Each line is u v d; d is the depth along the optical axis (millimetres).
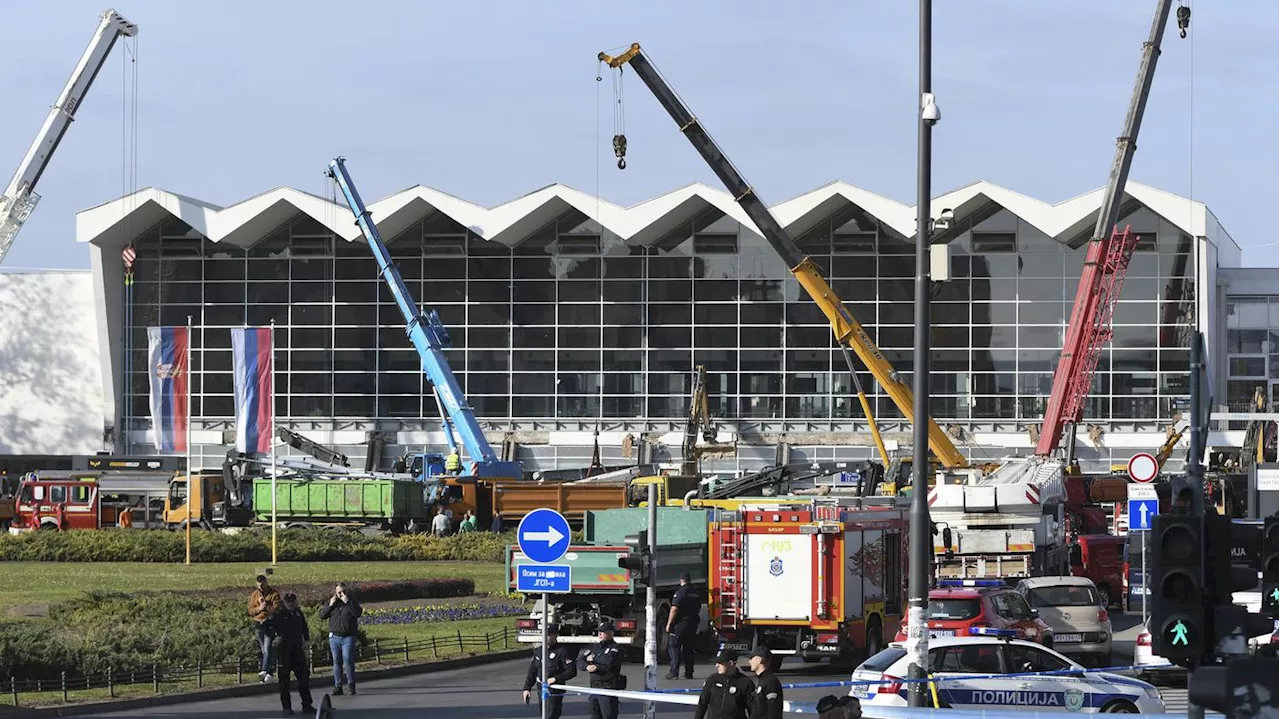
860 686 76188
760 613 110938
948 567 158500
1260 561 85688
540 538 75188
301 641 91938
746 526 111625
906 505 124438
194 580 181875
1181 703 89562
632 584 110312
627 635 112188
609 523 128750
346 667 100438
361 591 164875
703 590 117812
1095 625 115375
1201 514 55312
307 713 90500
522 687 104438
